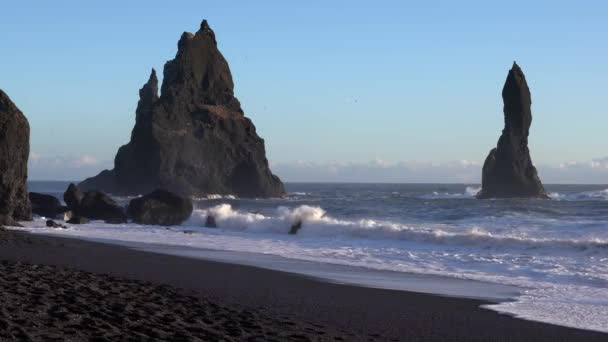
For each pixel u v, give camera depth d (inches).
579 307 617.0
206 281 746.8
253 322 490.6
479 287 741.9
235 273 828.6
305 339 442.3
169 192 1811.0
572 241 1035.9
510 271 870.4
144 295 582.9
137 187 5644.7
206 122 5974.4
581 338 496.1
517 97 5221.5
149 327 432.5
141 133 5708.7
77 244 1159.0
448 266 923.4
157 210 1784.0
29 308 454.3
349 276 824.3
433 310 597.9
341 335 474.3
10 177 1631.4
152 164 5580.7
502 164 5221.5
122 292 590.2
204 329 441.4
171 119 5826.8
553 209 2201.0
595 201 3607.3
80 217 1770.4
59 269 724.7
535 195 5132.9
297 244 1224.2
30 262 848.9
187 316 491.2
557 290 721.6
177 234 1464.1
